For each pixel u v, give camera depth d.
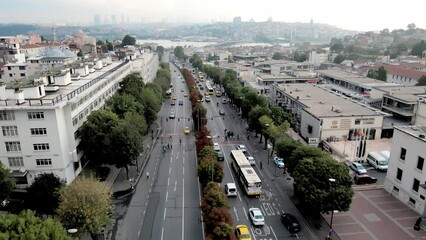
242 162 73.50
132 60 159.50
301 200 56.66
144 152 91.31
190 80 190.88
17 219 37.59
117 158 71.38
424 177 56.28
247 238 50.09
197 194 67.50
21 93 66.25
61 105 65.56
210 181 60.66
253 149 93.88
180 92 180.50
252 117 98.62
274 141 86.88
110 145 71.00
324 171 52.91
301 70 185.00
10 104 65.25
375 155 80.50
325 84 156.00
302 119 103.44
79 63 115.56
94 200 49.06
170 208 61.97
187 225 56.34
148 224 56.69
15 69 156.75
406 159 60.50
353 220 56.00
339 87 149.62
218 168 64.94
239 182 71.75
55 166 68.56
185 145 97.31
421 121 99.56
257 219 54.97
